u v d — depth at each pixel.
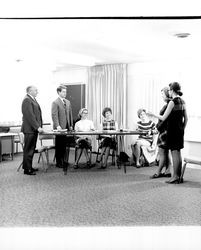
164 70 8.02
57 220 3.94
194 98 7.39
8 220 3.93
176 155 5.68
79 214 4.14
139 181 5.87
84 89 9.83
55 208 4.37
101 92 9.23
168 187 5.47
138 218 4.02
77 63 8.39
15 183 5.66
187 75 7.54
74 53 7.41
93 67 9.38
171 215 4.12
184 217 4.06
